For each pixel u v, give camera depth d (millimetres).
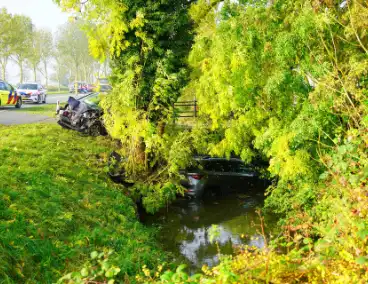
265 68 10648
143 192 13227
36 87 31922
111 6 13133
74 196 10578
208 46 11812
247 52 10531
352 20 8141
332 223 5570
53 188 10305
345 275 4188
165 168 13711
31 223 7855
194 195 14133
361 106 7508
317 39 9672
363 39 9094
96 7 13398
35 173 10891
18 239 6949
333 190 6750
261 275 4438
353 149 6059
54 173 11781
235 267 4559
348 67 9016
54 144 14961
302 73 9953
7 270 6035
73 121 17547
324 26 9172
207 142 13570
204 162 14750
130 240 9164
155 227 11516
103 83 18938
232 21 10750
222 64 10820
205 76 11539
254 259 4750
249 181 15227
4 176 9773
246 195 14922
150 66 14055
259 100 11023
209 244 10234
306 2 9586
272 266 4543
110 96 14156
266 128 11141
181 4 14297
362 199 4832
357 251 4379
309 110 9617
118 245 8586
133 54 13969
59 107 19641
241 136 11930
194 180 14086
